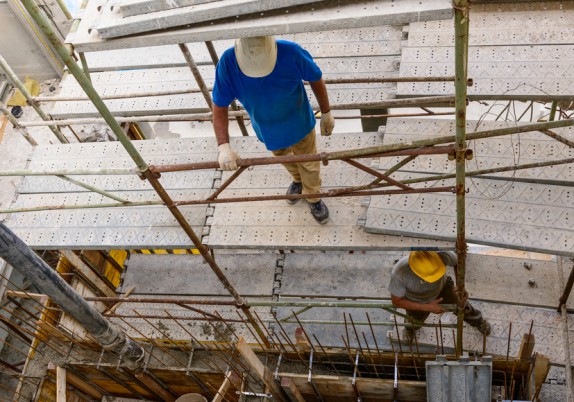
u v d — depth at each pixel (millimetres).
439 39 6480
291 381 7148
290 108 4965
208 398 8680
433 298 6410
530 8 6266
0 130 9805
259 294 7957
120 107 7211
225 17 4117
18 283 9664
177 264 8531
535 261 7277
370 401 7523
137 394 8938
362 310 7664
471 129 5934
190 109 7055
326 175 6094
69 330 8062
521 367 6789
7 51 9773
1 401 8586
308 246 5910
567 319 7000
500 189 5656
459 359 6465
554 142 5734
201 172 6516
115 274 9453
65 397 7871
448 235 5520
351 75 6734
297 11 3982
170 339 7883
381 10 3803
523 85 5879
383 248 5758
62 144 7090
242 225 6117
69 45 4418
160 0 4129
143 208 6465
